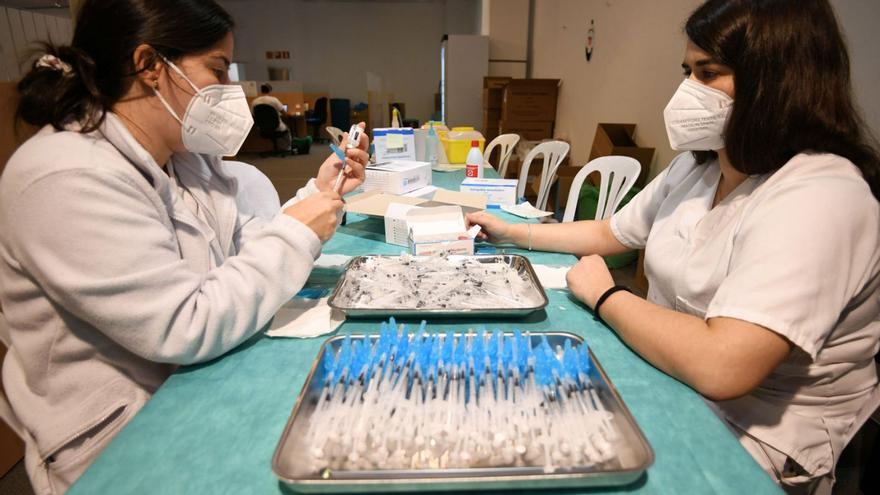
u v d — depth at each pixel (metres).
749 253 0.67
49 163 0.63
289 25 9.70
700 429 0.58
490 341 0.70
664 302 0.98
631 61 3.17
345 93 10.21
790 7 0.68
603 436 0.53
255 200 1.25
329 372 0.65
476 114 5.83
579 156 4.21
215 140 0.84
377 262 1.07
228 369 0.71
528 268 1.04
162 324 0.66
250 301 0.74
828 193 0.66
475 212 1.36
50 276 0.62
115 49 0.69
